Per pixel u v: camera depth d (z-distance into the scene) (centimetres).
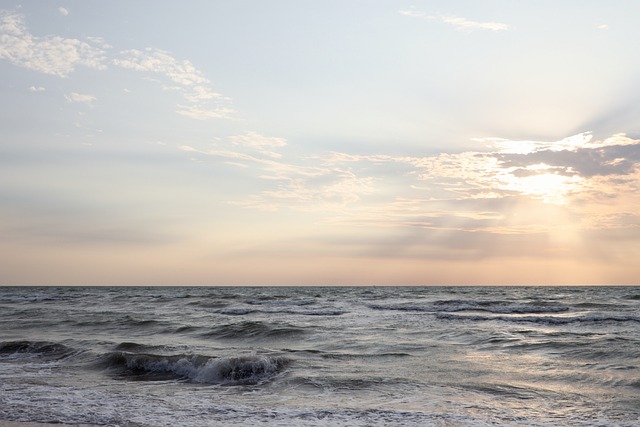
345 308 4262
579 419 1078
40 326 2980
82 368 1716
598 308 3900
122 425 1048
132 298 6875
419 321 3084
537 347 1994
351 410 1160
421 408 1177
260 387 1428
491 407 1182
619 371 1530
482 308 3909
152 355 1753
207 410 1167
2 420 1080
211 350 2041
